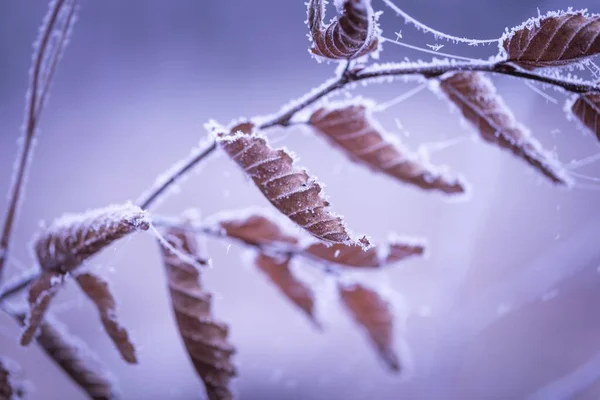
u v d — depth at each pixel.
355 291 0.52
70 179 1.53
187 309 0.49
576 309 1.02
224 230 0.50
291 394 1.08
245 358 1.15
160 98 1.70
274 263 0.52
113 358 1.12
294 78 1.67
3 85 1.57
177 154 1.61
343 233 0.43
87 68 1.68
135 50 1.72
